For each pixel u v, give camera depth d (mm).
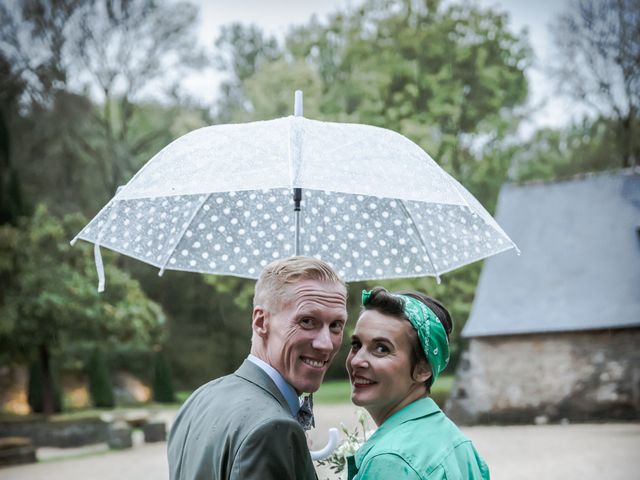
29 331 20266
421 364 2076
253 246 2949
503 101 31984
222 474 1751
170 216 2785
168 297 37562
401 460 1898
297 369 1943
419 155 2475
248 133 2418
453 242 2844
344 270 2975
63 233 21344
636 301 19984
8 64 32750
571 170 36656
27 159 33594
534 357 20219
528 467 12914
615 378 19516
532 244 22625
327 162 2297
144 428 19062
